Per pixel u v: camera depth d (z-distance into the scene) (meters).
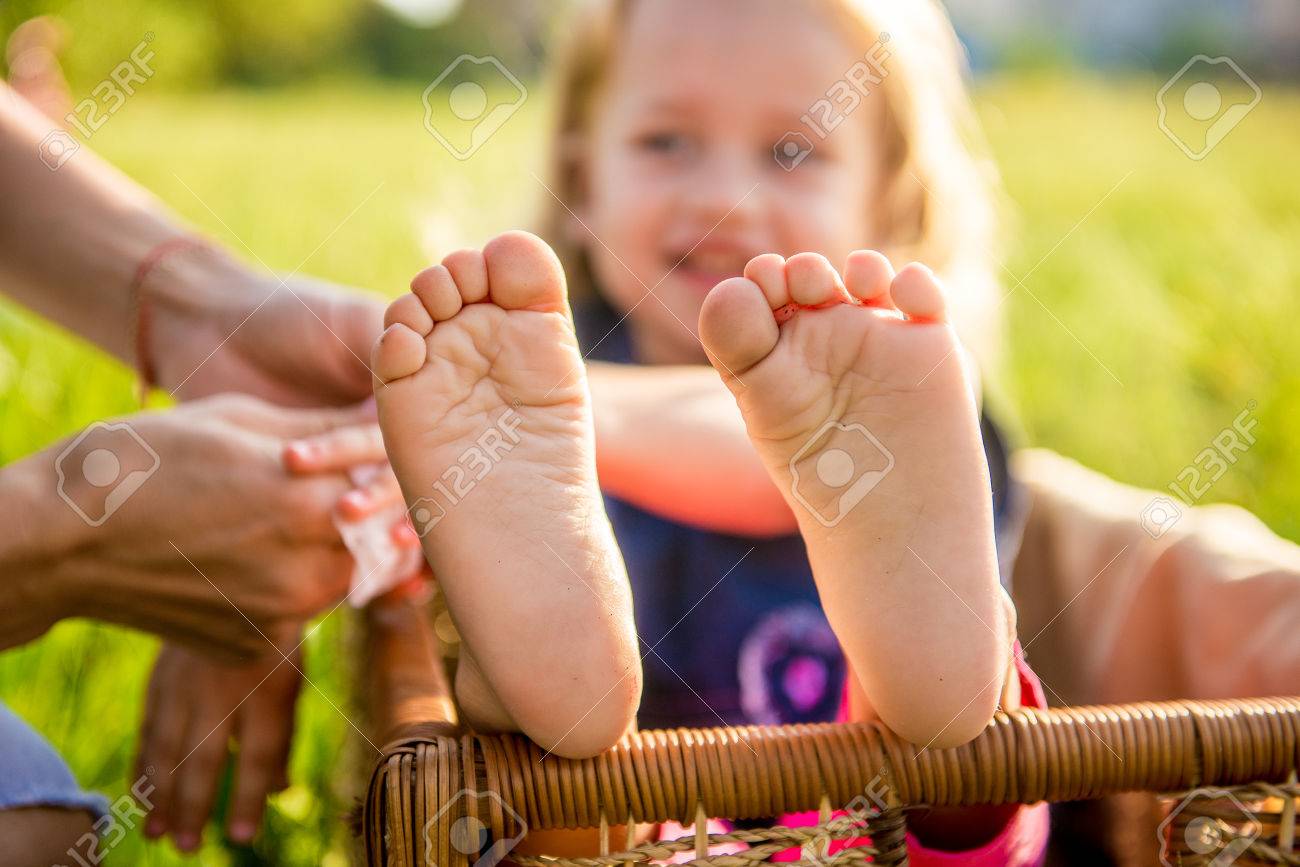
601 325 1.07
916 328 0.57
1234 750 0.59
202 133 3.54
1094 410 1.41
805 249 0.98
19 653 0.91
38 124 0.85
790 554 0.87
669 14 0.98
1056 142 3.59
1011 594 0.91
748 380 0.58
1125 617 0.85
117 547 0.65
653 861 0.58
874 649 0.57
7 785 0.63
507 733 0.58
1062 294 1.83
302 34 6.96
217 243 0.86
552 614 0.56
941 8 1.12
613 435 0.79
